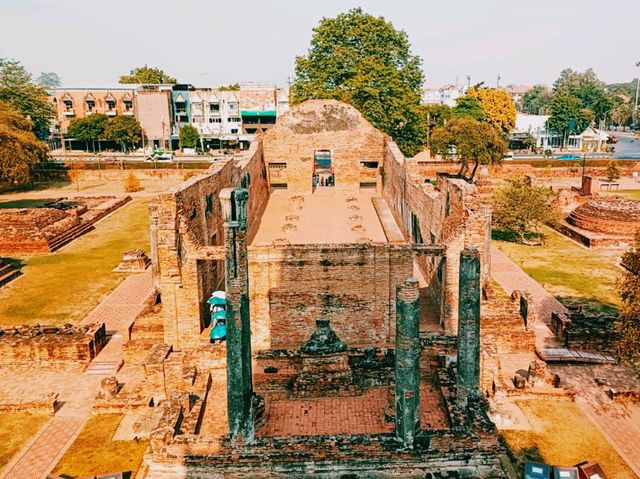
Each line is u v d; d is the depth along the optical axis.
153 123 122.50
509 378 26.58
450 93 180.00
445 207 29.48
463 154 70.31
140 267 45.22
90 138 116.50
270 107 123.12
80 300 38.75
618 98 192.25
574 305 36.53
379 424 20.75
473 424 18.56
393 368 23.47
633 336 22.33
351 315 26.44
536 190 52.59
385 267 25.98
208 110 125.50
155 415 22.88
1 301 38.66
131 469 20.45
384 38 60.97
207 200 29.77
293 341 26.69
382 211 42.03
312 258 25.83
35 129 116.00
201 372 23.98
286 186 48.34
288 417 21.31
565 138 131.25
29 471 20.47
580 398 24.80
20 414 24.27
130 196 76.56
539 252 49.47
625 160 93.62
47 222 54.19
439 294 28.45
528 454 20.92
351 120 45.66
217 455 18.25
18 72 109.50
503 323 29.67
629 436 22.00
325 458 18.14
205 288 27.72
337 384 22.78
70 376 27.95
